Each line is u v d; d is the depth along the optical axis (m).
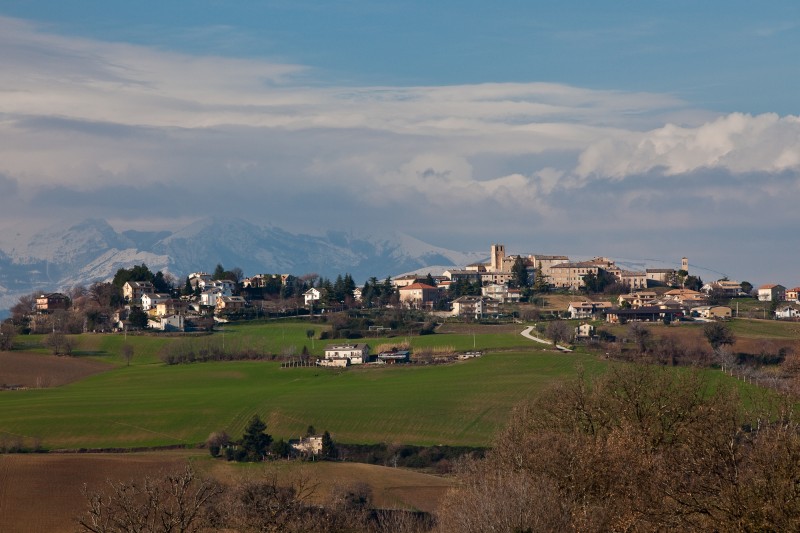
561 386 122.38
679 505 79.62
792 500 73.69
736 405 100.38
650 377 112.25
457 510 97.38
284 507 116.50
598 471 92.69
